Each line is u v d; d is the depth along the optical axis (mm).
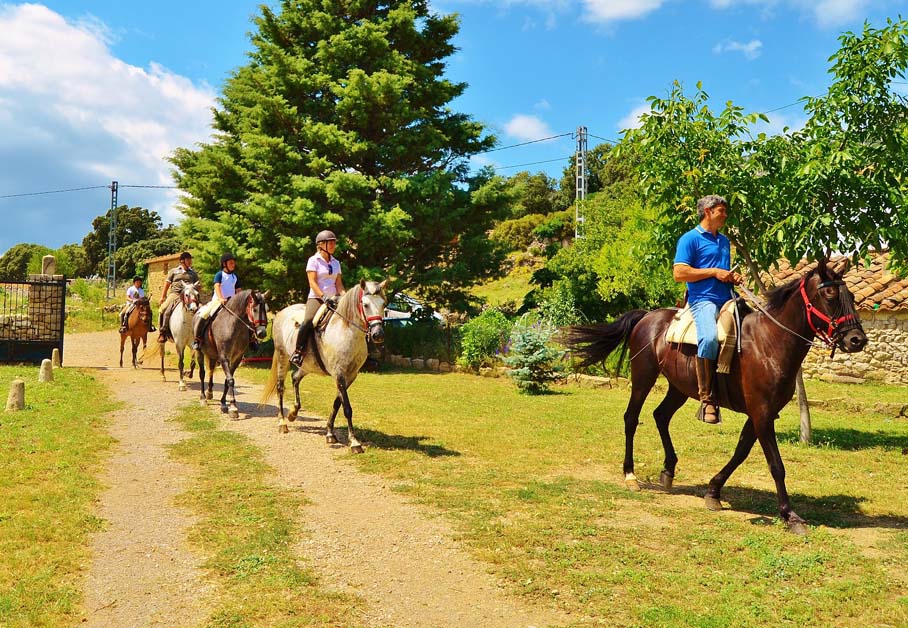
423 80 23281
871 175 9602
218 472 8172
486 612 4605
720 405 6922
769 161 10148
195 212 28469
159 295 48031
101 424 10789
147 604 4645
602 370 17984
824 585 4945
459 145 24875
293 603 4664
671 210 10531
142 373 18281
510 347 16656
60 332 18953
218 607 4594
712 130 10203
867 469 8664
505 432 10922
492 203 23406
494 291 44938
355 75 20766
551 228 50812
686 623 4352
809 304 6141
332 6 23141
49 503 6613
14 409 11062
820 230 9711
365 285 9352
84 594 4770
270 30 23219
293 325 10438
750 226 10195
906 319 17516
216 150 26172
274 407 13070
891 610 4492
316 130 21312
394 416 12281
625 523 6418
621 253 19359
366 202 22438
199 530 6121
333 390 15883
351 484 7805
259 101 21797
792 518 6168
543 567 5328
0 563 5176
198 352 13258
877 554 5590
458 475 8203
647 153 10586
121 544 5762
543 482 7902
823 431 11180
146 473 8102
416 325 25000
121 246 86625
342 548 5781
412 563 5461
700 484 7969
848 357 18219
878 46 9305
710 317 6734
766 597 4746
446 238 23469
